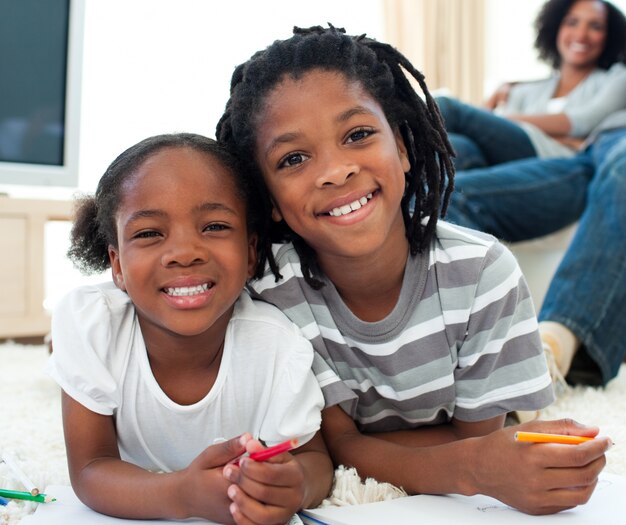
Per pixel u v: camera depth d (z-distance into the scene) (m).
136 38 2.93
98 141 2.88
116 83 2.90
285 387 0.83
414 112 0.93
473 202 1.58
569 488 0.68
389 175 0.83
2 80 2.20
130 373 0.83
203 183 0.79
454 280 0.89
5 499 0.78
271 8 3.19
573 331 1.33
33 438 1.08
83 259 0.93
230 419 0.86
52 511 0.74
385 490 0.80
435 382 0.92
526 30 3.74
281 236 0.94
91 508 0.75
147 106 2.95
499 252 0.91
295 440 0.65
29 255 2.15
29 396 1.37
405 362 0.91
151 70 2.96
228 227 0.81
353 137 0.82
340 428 0.93
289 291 0.92
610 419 1.14
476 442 0.75
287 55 0.84
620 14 2.32
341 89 0.82
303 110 0.82
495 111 2.56
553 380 1.25
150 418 0.84
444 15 3.61
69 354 0.81
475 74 3.65
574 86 2.39
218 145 0.88
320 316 0.92
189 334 0.79
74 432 0.79
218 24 3.07
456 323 0.90
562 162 1.74
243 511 0.65
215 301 0.80
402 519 0.68
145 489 0.70
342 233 0.83
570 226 1.74
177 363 0.83
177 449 0.87
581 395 1.33
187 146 0.83
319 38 0.85
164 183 0.78
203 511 0.68
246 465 0.64
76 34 2.25
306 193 0.82
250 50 3.12
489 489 0.72
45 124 2.26
